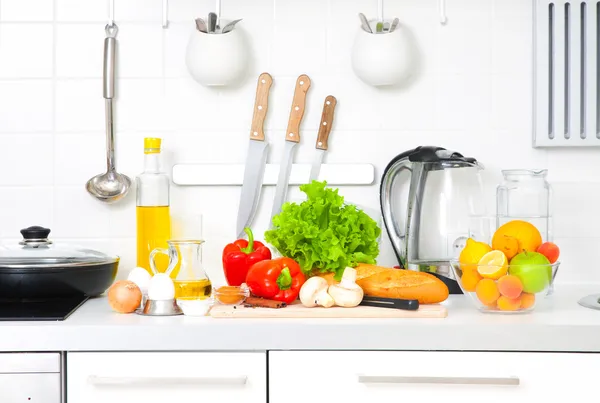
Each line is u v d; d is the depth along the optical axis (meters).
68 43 1.91
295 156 1.92
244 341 1.39
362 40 1.83
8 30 1.91
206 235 1.92
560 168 1.92
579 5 1.87
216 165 1.91
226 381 1.39
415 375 1.39
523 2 1.91
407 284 1.51
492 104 1.92
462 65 1.92
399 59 1.82
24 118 1.91
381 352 1.39
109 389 1.40
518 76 1.91
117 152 1.92
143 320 1.44
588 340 1.38
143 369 1.40
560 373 1.38
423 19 1.92
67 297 1.61
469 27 1.91
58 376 1.40
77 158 1.92
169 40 1.92
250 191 1.89
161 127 1.92
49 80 1.91
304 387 1.40
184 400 1.40
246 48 1.86
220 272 1.92
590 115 1.88
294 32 1.92
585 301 1.62
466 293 1.51
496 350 1.39
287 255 1.63
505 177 1.81
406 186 1.91
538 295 1.48
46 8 1.91
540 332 1.38
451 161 1.67
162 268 1.79
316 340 1.39
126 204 1.92
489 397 1.39
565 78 1.89
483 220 1.81
